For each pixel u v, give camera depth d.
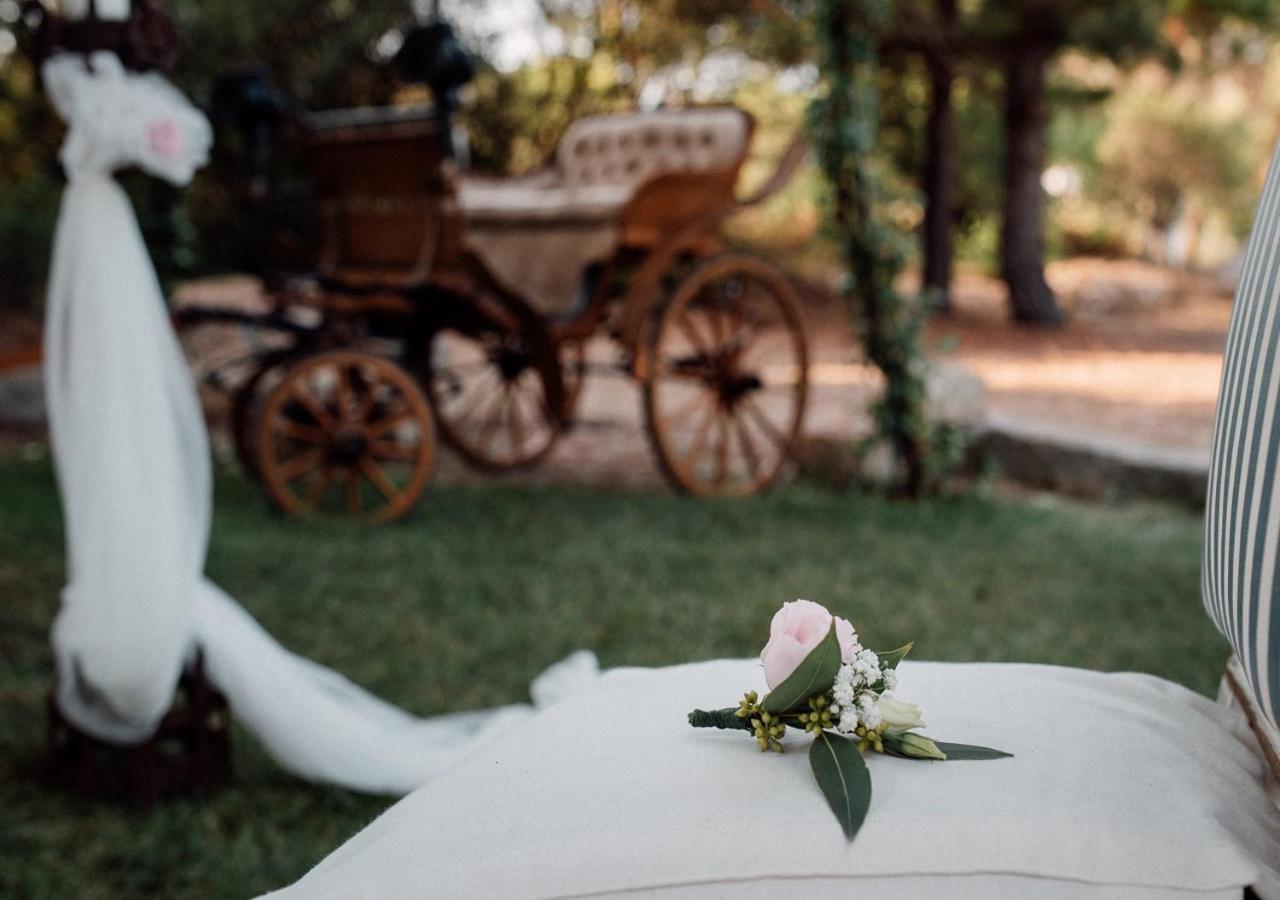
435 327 7.18
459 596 5.15
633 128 7.74
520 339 7.24
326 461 6.59
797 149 7.68
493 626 4.75
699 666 1.85
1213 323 18.78
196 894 2.82
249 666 3.44
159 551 3.13
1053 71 18.91
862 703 1.47
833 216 7.30
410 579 5.42
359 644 4.56
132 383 3.15
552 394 7.09
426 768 3.48
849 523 6.55
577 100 14.97
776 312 8.18
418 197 6.62
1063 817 1.35
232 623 3.51
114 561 3.11
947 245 17.83
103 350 3.13
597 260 7.01
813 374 12.61
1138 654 4.23
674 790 1.42
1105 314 19.66
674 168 7.39
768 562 5.68
